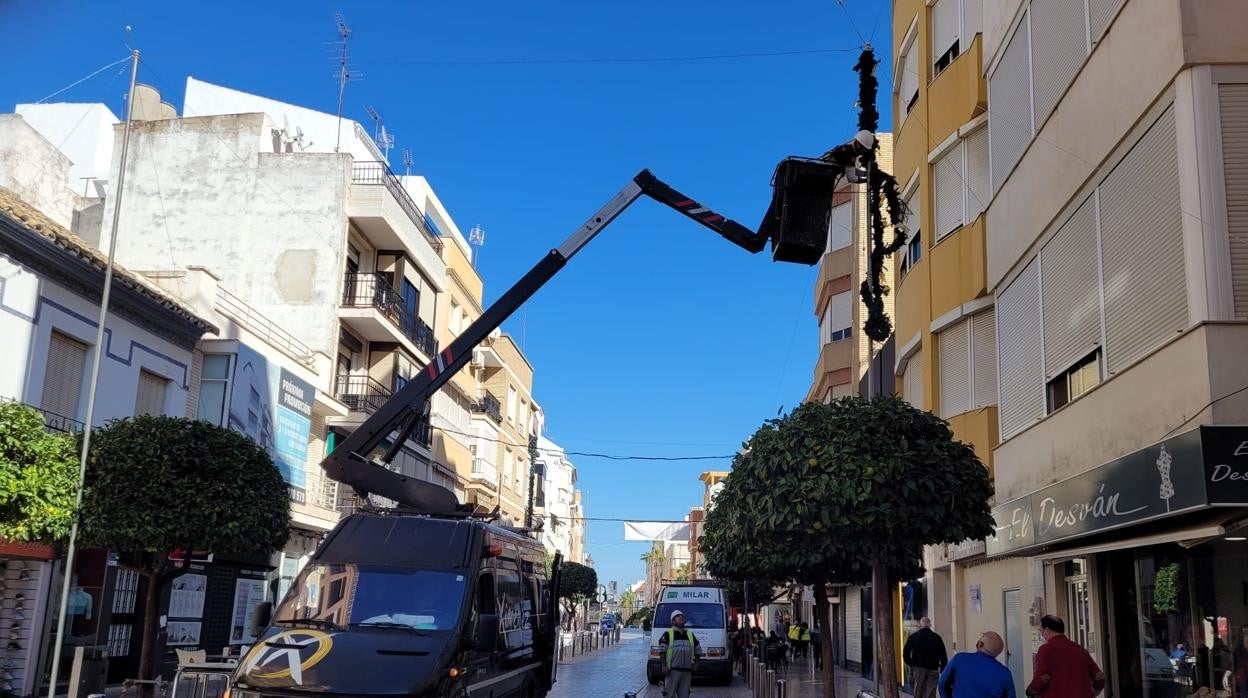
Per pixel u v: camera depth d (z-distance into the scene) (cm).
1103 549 984
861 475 1016
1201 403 830
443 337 3766
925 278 1864
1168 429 894
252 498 1267
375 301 2911
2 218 1508
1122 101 1000
